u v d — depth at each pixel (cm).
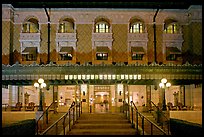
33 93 4225
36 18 4219
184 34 4209
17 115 2959
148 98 4122
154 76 3484
